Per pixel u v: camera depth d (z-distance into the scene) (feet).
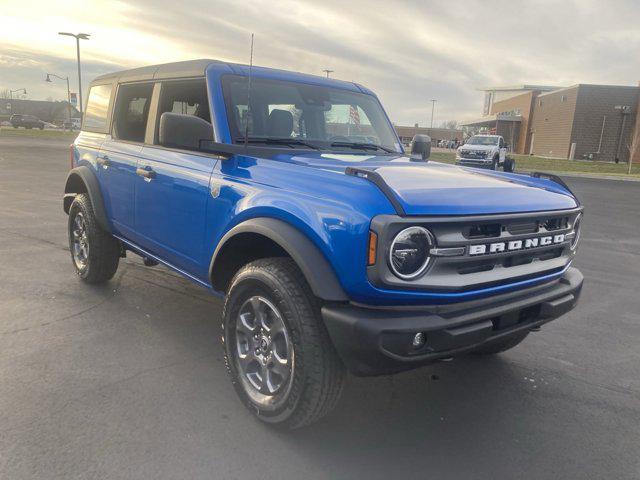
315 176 9.44
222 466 8.96
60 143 114.21
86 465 8.80
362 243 8.16
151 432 9.82
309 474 8.89
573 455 9.78
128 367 12.34
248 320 10.50
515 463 9.48
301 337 9.04
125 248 16.79
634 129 160.25
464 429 10.52
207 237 11.44
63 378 11.68
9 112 323.57
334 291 8.55
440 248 8.44
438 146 259.39
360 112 14.73
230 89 12.37
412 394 11.85
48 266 20.21
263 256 10.96
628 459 9.73
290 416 9.50
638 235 34.47
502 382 12.61
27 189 41.60
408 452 9.66
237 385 10.67
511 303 9.54
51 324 14.65
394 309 8.48
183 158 12.44
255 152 11.07
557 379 12.89
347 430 10.27
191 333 14.48
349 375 12.62
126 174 14.65
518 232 9.50
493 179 10.94
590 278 22.86
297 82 13.74
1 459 8.84
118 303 16.52
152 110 14.32
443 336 8.50
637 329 16.58
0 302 16.16
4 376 11.63
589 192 63.52
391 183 8.93
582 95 162.81
